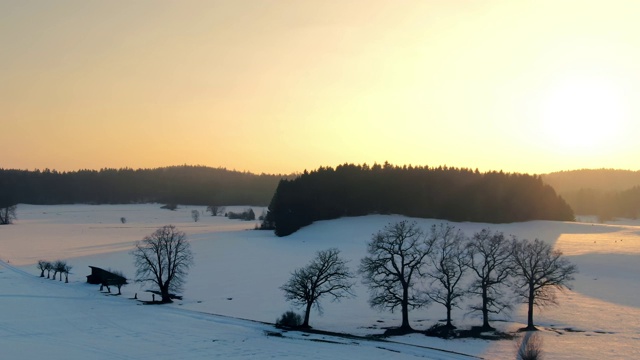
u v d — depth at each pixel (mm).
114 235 184375
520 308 71875
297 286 68000
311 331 60875
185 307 74812
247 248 141500
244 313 70750
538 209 188875
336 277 73562
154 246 97312
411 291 81500
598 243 133500
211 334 58594
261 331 60375
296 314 65938
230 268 108938
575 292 80438
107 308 74000
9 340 54906
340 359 48406
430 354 50469
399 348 52688
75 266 116000
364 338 57281
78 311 71625
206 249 140375
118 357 48562
